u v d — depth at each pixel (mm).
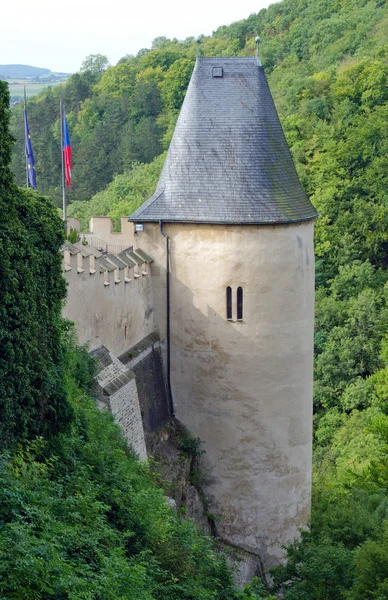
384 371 63750
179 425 37781
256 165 36250
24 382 23406
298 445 37750
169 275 37094
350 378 66688
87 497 22062
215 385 37031
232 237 36031
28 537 18609
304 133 86500
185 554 24625
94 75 120625
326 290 74562
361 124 83438
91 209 85250
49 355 24891
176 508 32781
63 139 45281
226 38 117750
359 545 30047
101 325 32656
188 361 37375
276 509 37594
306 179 82188
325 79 90125
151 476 28938
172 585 22844
